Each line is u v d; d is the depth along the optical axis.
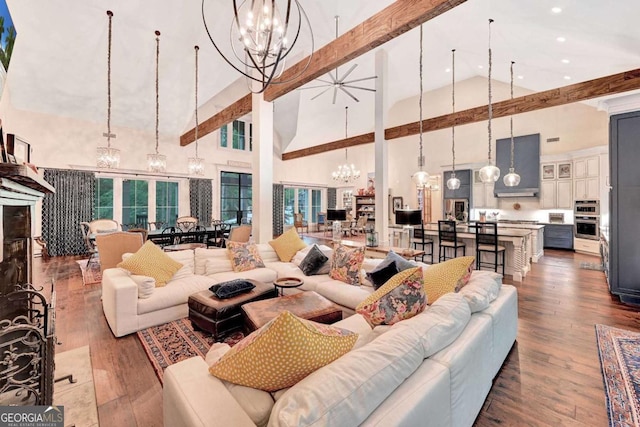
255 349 1.10
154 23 4.30
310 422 0.81
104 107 6.25
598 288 4.29
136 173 7.41
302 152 9.62
